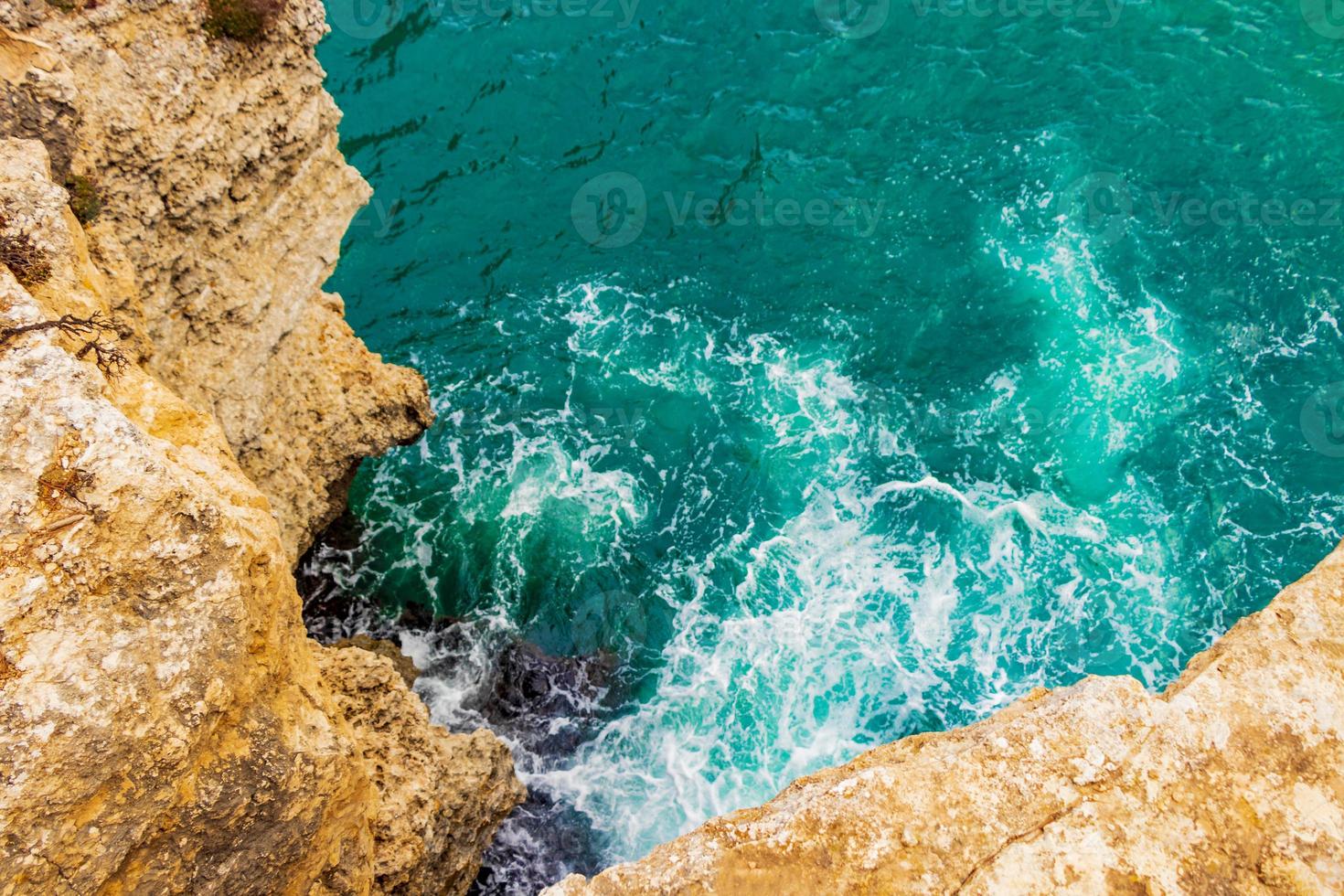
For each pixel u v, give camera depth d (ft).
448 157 97.09
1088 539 79.92
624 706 74.23
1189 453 82.23
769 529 81.46
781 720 73.92
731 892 31.37
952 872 31.01
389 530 81.00
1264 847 30.53
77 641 34.14
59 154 47.62
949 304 89.86
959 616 77.77
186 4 52.95
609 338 89.61
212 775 36.40
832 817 32.24
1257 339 85.97
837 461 84.07
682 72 101.04
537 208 94.94
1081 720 33.14
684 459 84.33
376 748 55.11
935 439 84.74
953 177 94.84
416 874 53.42
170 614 35.99
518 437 85.15
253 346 62.44
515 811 69.72
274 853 38.14
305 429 69.72
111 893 33.65
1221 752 32.09
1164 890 30.14
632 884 31.91
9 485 34.96
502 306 91.04
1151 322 87.76
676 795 70.95
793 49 101.55
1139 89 97.19
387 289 91.50
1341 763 31.42
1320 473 79.87
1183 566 78.38
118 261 49.55
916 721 73.92
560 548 80.33
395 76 100.48
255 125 58.44
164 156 52.54
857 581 79.36
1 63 46.19
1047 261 90.79
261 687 39.04
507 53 101.65
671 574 79.51
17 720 32.48
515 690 74.38
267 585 40.19
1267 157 93.15
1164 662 75.25
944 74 99.30
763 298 90.68
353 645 68.39
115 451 36.14
